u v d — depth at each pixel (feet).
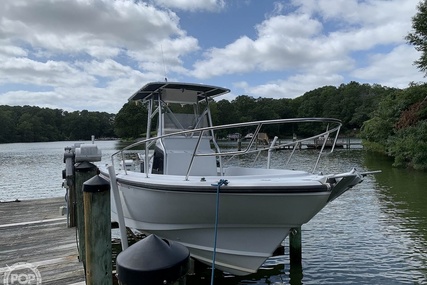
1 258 15.69
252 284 18.49
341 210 34.50
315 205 14.15
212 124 22.27
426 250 22.61
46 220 22.91
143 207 17.06
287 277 19.25
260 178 15.31
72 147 23.63
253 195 13.97
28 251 16.62
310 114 255.70
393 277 18.80
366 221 30.14
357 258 21.65
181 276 4.59
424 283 18.01
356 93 253.03
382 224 29.04
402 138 74.43
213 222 15.42
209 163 19.53
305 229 28.25
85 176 15.96
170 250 4.69
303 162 70.64
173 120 21.03
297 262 20.98
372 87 265.75
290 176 15.81
